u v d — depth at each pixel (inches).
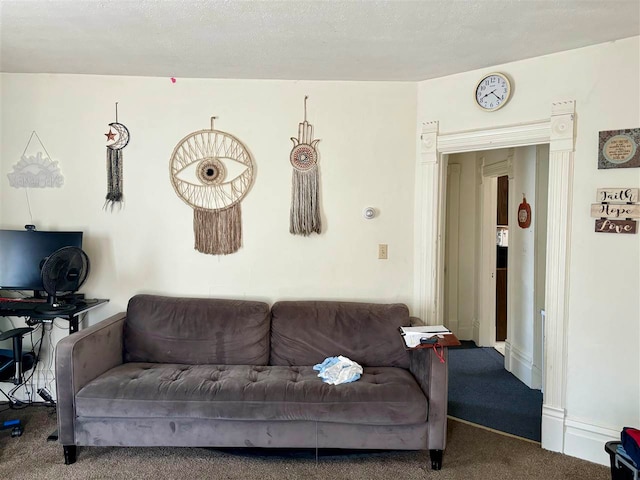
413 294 112.9
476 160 174.4
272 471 81.0
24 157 110.3
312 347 98.4
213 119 111.3
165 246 112.1
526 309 130.8
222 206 111.8
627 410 84.2
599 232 85.8
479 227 170.9
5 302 102.0
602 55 85.2
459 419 105.3
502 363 149.6
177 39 87.4
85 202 111.1
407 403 79.3
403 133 111.3
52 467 81.1
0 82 109.1
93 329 89.8
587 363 87.7
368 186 111.9
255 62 99.4
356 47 90.0
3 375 93.6
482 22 78.1
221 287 112.7
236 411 78.5
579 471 82.7
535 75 93.1
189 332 98.7
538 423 103.4
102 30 83.4
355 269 112.7
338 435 80.8
